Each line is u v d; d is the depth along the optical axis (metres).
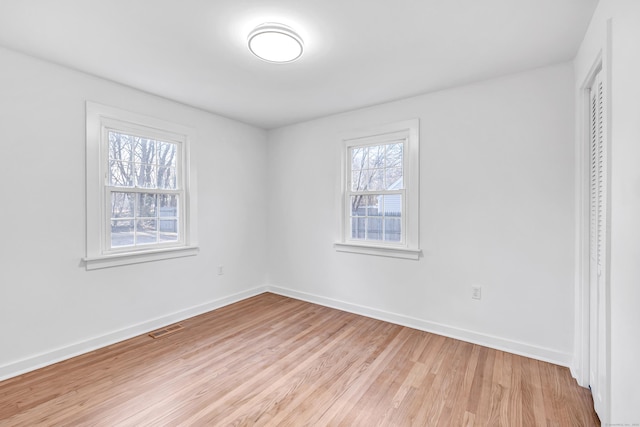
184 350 2.53
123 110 2.73
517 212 2.48
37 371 2.18
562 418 1.72
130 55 2.22
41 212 2.28
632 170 1.12
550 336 2.36
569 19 1.78
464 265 2.74
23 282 2.20
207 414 1.74
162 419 1.69
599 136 1.75
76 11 1.71
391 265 3.18
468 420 1.71
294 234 4.02
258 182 4.17
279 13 1.74
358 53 2.19
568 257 2.29
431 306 2.92
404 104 3.07
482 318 2.65
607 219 1.36
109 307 2.66
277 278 4.21
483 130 2.63
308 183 3.87
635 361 1.08
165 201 3.15
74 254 2.45
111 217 2.72
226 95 2.99
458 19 1.79
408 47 2.11
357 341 2.71
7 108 2.12
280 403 1.85
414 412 1.77
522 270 2.47
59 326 2.36
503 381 2.08
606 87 1.37
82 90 2.48
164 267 3.08
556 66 2.32
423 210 2.96
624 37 1.20
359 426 1.66
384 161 3.32
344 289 3.55
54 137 2.33
